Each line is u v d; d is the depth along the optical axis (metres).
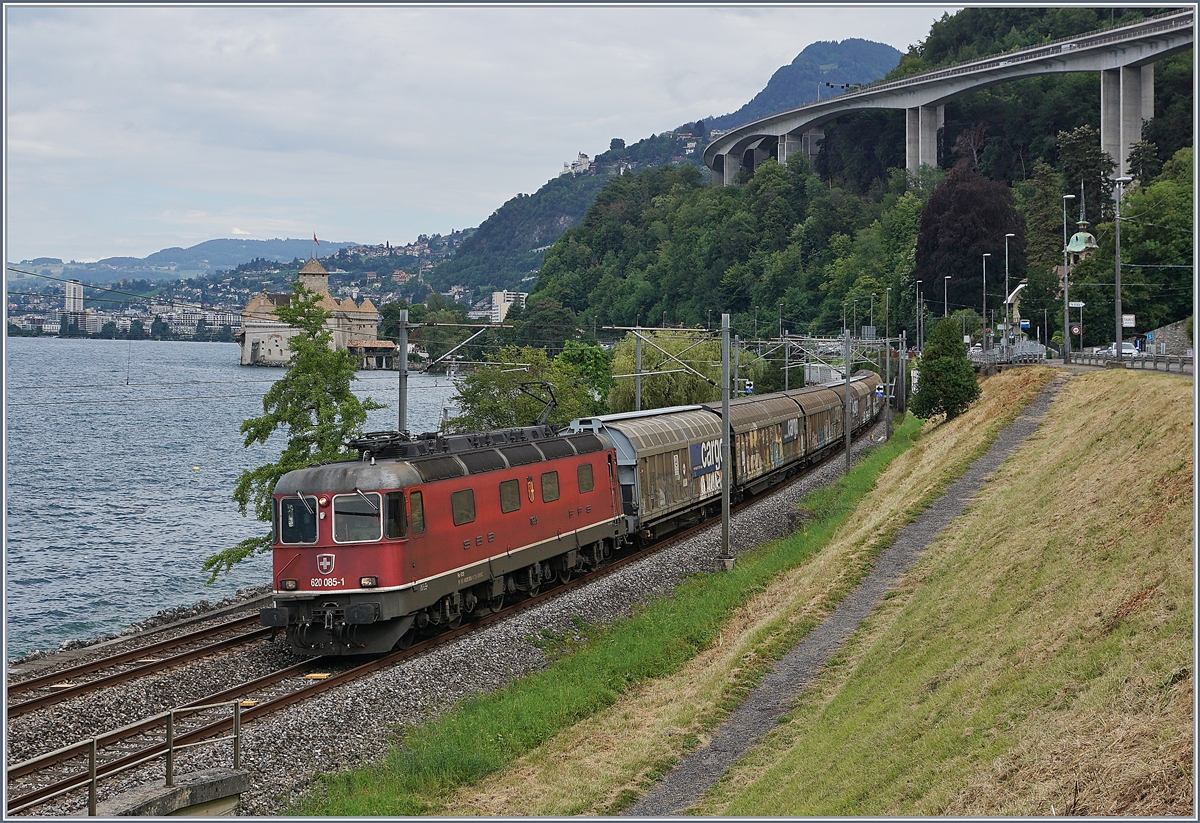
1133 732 13.54
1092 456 32.06
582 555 35.69
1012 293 114.81
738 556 39.69
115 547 57.03
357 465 25.81
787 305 173.00
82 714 20.55
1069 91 191.38
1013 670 17.67
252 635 27.53
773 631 27.33
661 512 41.03
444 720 21.62
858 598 29.00
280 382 37.59
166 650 26.84
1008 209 121.56
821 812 15.52
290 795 17.84
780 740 20.31
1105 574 19.89
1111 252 101.38
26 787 17.03
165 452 98.00
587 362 81.25
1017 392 57.44
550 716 22.62
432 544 26.55
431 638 27.06
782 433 58.25
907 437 70.06
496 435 32.06
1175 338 92.75
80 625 42.88
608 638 29.06
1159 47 147.25
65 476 82.12
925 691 19.09
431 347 111.00
